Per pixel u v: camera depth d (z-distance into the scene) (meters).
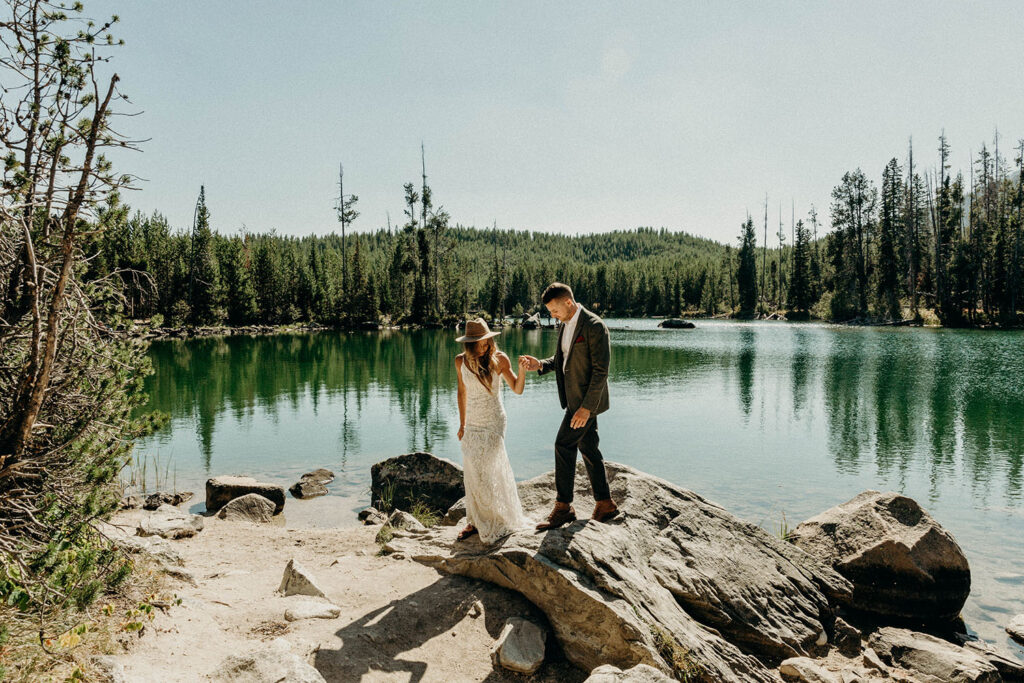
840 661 4.98
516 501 5.30
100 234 4.23
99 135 4.00
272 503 9.55
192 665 3.42
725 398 21.17
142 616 3.90
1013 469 11.85
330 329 72.31
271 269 80.69
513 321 91.56
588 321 4.73
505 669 3.93
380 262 120.56
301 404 20.14
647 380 26.14
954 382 24.23
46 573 3.85
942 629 6.00
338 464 12.67
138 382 5.10
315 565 5.91
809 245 99.00
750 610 4.98
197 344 48.44
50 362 3.97
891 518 6.52
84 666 3.11
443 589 4.83
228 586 5.05
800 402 20.17
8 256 4.36
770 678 4.39
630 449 13.59
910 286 72.44
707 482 10.93
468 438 5.15
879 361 32.31
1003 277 62.94
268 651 3.46
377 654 3.88
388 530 6.75
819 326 72.75
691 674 3.95
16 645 3.19
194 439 14.88
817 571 5.82
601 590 4.24
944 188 72.12
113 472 4.79
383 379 26.67
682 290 127.12
